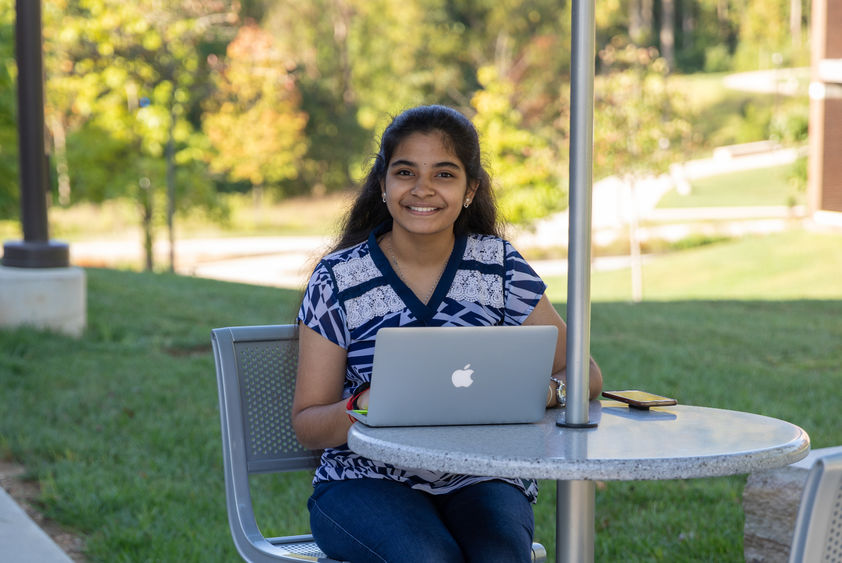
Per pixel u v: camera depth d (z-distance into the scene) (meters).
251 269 26.20
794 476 3.22
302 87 44.78
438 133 2.48
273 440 2.73
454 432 1.97
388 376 1.98
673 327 10.00
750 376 7.27
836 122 12.21
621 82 16.67
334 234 2.83
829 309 11.98
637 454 1.76
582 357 1.99
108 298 10.99
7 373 6.70
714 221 25.64
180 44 19.02
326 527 2.38
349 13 45.75
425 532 2.22
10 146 13.26
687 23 55.34
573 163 1.94
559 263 23.33
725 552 3.73
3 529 3.91
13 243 8.43
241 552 2.52
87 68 18.36
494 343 2.00
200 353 8.05
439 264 2.56
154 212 22.39
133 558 3.69
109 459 4.90
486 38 45.09
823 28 12.40
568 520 2.00
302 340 2.50
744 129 40.12
